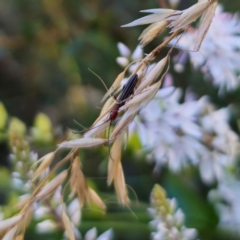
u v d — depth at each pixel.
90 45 0.69
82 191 0.29
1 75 0.81
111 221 0.42
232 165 0.40
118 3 0.70
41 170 0.29
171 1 0.43
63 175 0.29
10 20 0.79
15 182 0.37
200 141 0.40
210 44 0.39
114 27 0.69
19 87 0.81
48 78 0.77
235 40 0.39
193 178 0.45
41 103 0.78
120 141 0.29
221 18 0.39
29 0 0.75
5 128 0.47
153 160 0.45
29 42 0.77
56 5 0.73
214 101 0.50
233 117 0.49
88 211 0.41
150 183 0.48
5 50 0.79
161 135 0.39
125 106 0.28
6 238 0.29
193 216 0.43
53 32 0.75
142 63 0.29
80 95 0.70
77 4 0.72
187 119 0.40
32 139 0.47
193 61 0.39
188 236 0.36
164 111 0.39
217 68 0.39
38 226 0.37
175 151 0.40
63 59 0.75
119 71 0.66
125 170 0.51
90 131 0.29
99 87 0.68
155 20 0.29
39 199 0.29
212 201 0.42
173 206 0.36
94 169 0.53
